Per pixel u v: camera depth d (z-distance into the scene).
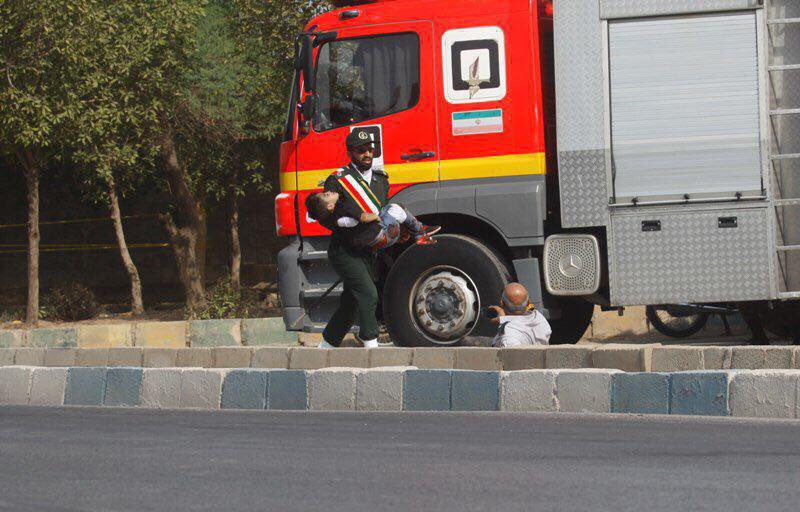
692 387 14.89
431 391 16.55
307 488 10.47
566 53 21.36
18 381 20.30
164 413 17.31
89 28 43.28
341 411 16.84
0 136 43.94
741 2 20.81
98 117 43.50
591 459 11.59
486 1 22.27
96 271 62.31
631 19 21.19
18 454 12.98
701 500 9.51
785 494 9.67
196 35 48.88
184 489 10.57
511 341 20.17
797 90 20.73
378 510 9.43
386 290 22.69
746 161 20.84
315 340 32.09
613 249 21.20
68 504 9.99
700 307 24.05
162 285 62.12
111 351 22.02
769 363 15.78
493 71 22.14
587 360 16.66
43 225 62.34
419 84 22.48
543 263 21.75
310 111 23.02
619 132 21.19
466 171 22.14
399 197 22.38
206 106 50.16
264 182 59.44
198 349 20.80
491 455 12.02
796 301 22.75
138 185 58.62
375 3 23.19
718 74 20.91
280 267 23.53
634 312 30.73
